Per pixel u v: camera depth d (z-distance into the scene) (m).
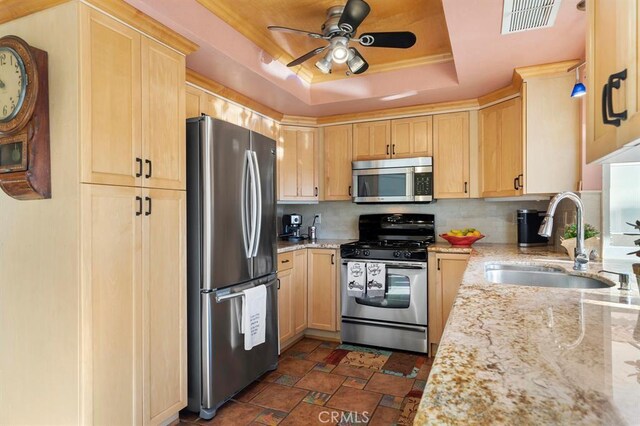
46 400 1.66
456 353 0.79
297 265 3.41
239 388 2.39
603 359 0.75
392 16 2.38
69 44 1.60
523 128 2.67
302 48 2.81
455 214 3.66
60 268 1.63
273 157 2.87
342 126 3.82
